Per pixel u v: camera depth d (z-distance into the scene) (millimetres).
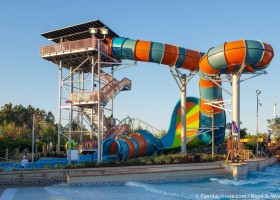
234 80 31297
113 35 38844
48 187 21594
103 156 33094
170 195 18672
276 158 56562
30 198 17766
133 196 18344
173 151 39125
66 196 18359
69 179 21844
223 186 22031
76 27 36719
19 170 23188
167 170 23766
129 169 22984
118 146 31906
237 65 30594
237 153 28750
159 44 34469
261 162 36375
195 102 41250
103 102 32594
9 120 89312
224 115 37812
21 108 94688
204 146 40938
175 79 35188
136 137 34906
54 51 35531
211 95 34906
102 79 39344
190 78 35344
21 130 63375
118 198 17812
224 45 29688
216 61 30172
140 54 34594
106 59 37469
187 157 28609
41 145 44062
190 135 38906
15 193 19406
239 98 31766
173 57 34281
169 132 39344
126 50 34938
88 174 22094
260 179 26156
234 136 29938
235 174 25797
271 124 83125
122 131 36844
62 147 42250
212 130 34250
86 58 36906
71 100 32719
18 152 37500
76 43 34344
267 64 30422
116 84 36531
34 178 22438
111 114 41281
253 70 32125
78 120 40156
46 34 38094
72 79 39750
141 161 26672
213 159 30359
